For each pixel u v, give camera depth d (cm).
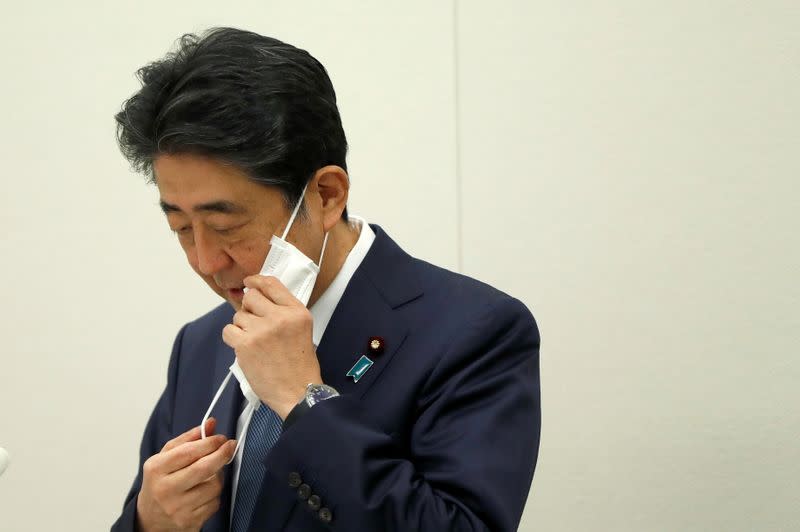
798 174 416
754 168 423
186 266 528
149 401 530
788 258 418
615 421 451
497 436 257
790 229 417
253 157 236
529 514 466
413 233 501
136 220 530
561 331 462
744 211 425
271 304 252
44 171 532
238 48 243
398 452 264
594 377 455
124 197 530
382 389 268
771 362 421
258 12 520
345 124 511
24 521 534
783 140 418
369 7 508
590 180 458
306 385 250
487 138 479
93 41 529
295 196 251
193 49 246
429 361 269
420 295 284
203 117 231
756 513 423
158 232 529
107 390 532
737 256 427
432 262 497
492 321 275
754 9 421
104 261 532
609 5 452
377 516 235
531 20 469
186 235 256
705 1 431
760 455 423
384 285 284
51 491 534
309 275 257
